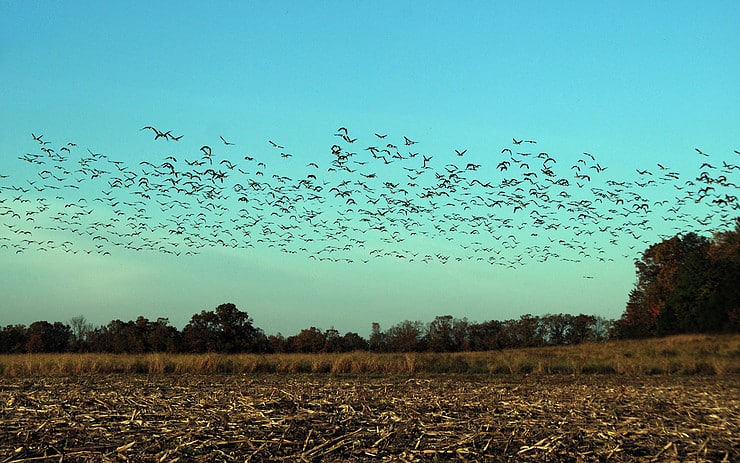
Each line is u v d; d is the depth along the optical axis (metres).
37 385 24.14
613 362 36.78
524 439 13.41
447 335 86.31
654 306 65.00
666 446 13.01
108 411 16.19
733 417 17.12
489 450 12.59
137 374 31.38
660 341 55.28
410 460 11.84
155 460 11.44
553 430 14.34
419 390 23.39
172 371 33.16
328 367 34.41
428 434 13.73
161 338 64.31
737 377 31.80
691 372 34.53
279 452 12.18
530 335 87.81
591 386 26.20
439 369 34.66
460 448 12.59
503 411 17.28
